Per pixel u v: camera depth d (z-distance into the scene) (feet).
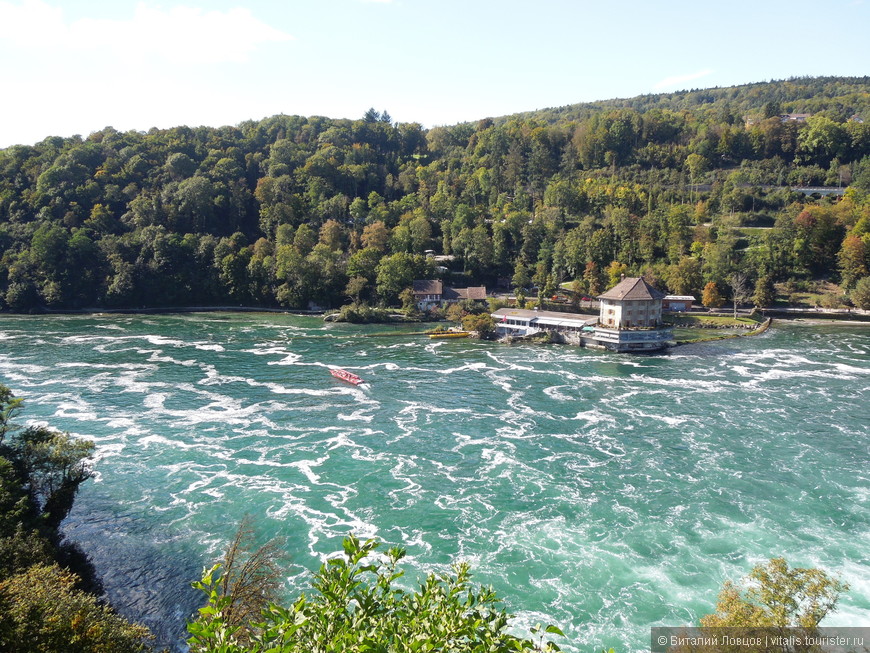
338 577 54.34
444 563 156.66
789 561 155.84
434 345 439.22
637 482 202.39
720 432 247.70
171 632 134.00
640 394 303.68
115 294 608.19
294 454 226.38
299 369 357.20
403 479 205.77
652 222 640.99
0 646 86.28
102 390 305.12
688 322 515.91
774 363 372.79
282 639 48.14
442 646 49.85
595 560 157.89
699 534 169.68
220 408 279.49
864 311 531.09
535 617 136.36
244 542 165.78
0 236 635.66
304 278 618.85
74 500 189.67
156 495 193.67
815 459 219.00
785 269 602.85
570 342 442.09
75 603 102.47
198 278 649.20
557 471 211.61
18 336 454.81
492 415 271.49
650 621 134.92
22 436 187.83
